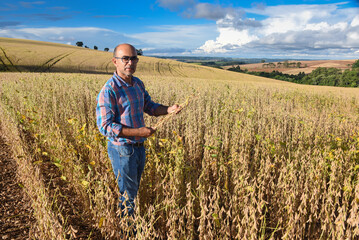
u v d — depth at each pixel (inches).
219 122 219.5
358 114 331.6
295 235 98.4
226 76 2329.0
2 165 163.5
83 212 119.4
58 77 486.6
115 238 97.0
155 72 2140.7
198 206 114.3
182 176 120.3
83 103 277.0
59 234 82.3
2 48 2037.4
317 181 113.3
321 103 461.1
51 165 162.2
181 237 91.2
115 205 116.7
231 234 97.3
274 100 414.0
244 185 107.8
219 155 150.1
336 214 116.0
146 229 81.1
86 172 149.1
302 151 156.9
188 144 178.5
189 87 464.8
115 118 94.7
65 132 184.7
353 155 137.3
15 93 270.4
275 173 144.6
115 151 96.6
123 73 92.6
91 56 2225.6
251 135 195.5
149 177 130.3
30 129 195.8
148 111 110.1
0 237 100.3
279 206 109.4
